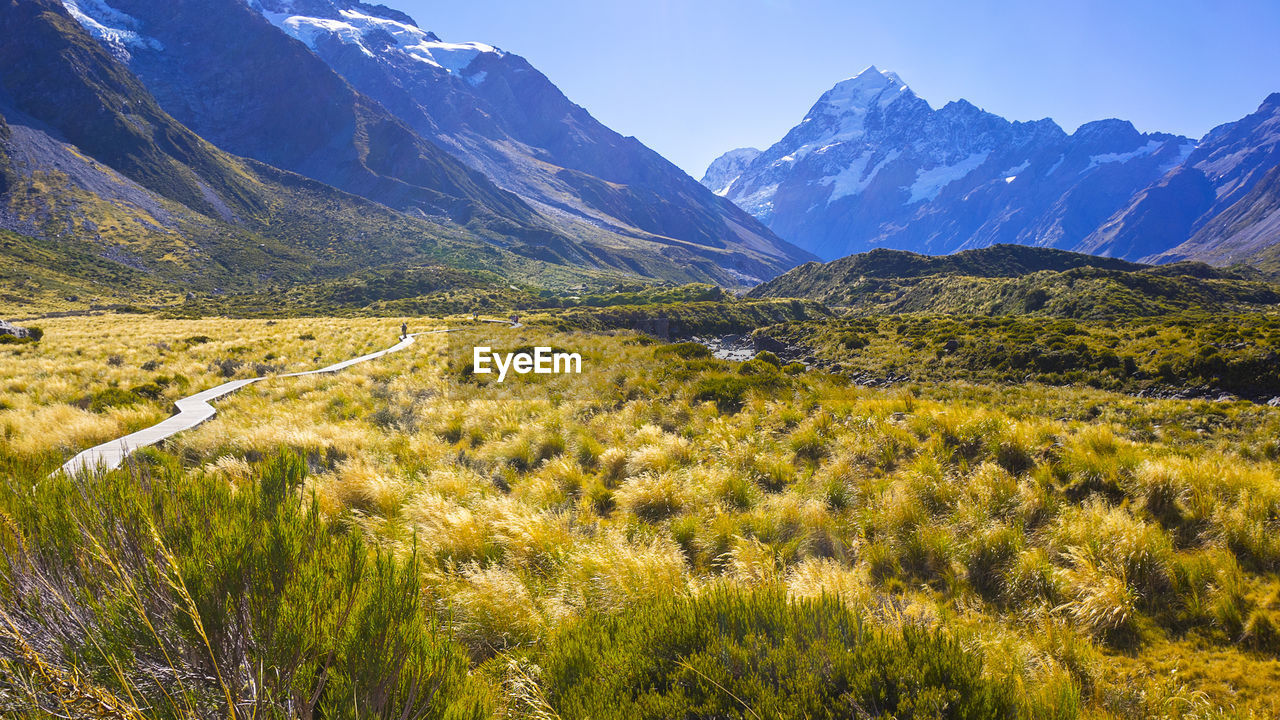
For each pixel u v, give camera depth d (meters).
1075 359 34.00
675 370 16.86
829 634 2.89
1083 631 4.07
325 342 37.66
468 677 2.65
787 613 3.05
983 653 3.49
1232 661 3.72
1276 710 3.23
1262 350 26.70
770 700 2.41
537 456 9.91
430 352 30.53
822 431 9.87
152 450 8.47
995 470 6.84
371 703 2.24
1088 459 6.96
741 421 10.91
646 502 6.98
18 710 1.72
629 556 4.84
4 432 10.27
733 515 6.45
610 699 2.63
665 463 8.46
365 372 23.72
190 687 2.07
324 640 2.37
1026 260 138.25
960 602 4.58
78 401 16.44
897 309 113.62
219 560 2.41
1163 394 27.69
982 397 26.58
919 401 11.14
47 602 2.24
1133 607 4.24
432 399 15.98
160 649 2.18
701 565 5.35
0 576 2.23
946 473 7.22
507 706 2.91
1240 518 5.27
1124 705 3.28
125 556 2.46
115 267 188.00
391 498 6.90
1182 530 5.57
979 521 5.66
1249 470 6.67
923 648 2.71
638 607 3.68
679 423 11.84
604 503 7.66
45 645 2.07
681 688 2.60
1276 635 3.86
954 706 2.48
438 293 146.12
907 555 5.41
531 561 5.33
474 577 4.39
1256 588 4.45
